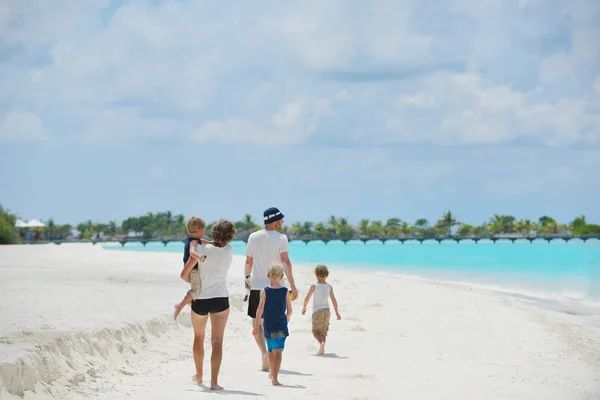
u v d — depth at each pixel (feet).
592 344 52.26
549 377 38.40
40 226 433.07
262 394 30.14
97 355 35.22
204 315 31.27
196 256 30.55
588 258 241.96
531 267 186.91
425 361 42.65
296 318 62.75
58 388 28.76
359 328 56.39
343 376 36.45
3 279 74.84
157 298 58.44
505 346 50.31
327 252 372.17
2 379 25.91
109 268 104.99
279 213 37.09
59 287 66.03
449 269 180.65
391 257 280.10
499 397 32.58
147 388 30.66
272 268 33.40
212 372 31.12
